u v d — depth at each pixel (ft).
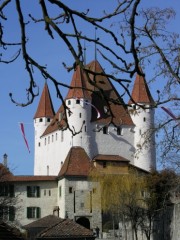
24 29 18.22
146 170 322.55
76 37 18.52
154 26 53.47
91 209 267.80
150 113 336.08
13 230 55.98
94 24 18.44
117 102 20.17
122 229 219.41
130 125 335.47
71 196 268.82
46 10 17.83
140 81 336.49
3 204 217.56
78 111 320.09
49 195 274.36
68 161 285.64
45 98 386.11
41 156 370.53
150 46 54.85
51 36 18.21
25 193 267.39
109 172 288.92
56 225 151.33
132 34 18.72
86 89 19.88
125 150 331.77
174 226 172.55
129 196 216.54
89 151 320.70
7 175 257.14
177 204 170.71
